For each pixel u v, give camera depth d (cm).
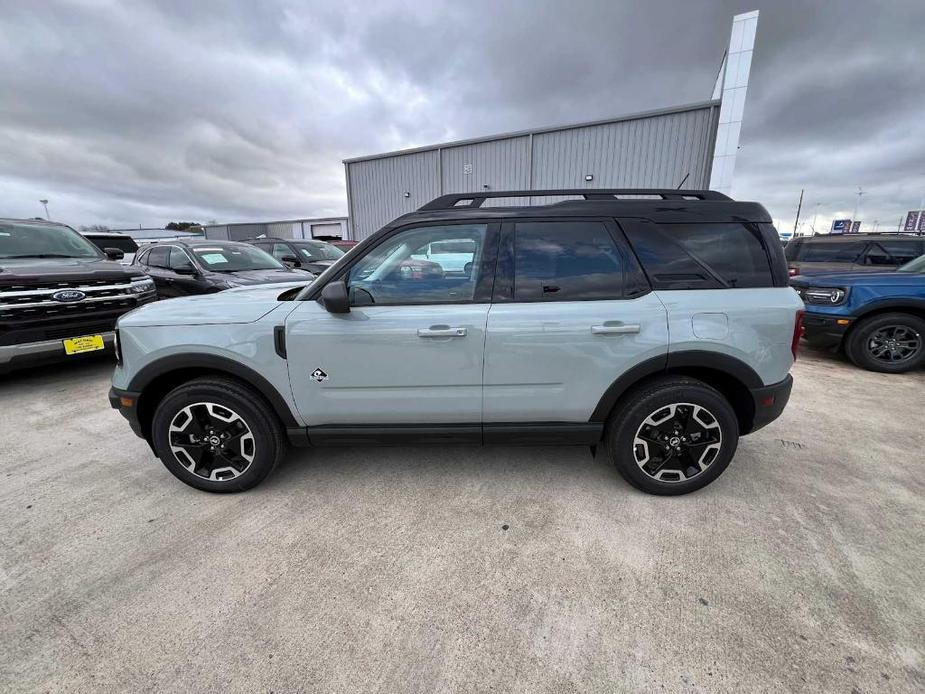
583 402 235
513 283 232
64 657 155
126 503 247
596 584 186
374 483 266
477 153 1611
